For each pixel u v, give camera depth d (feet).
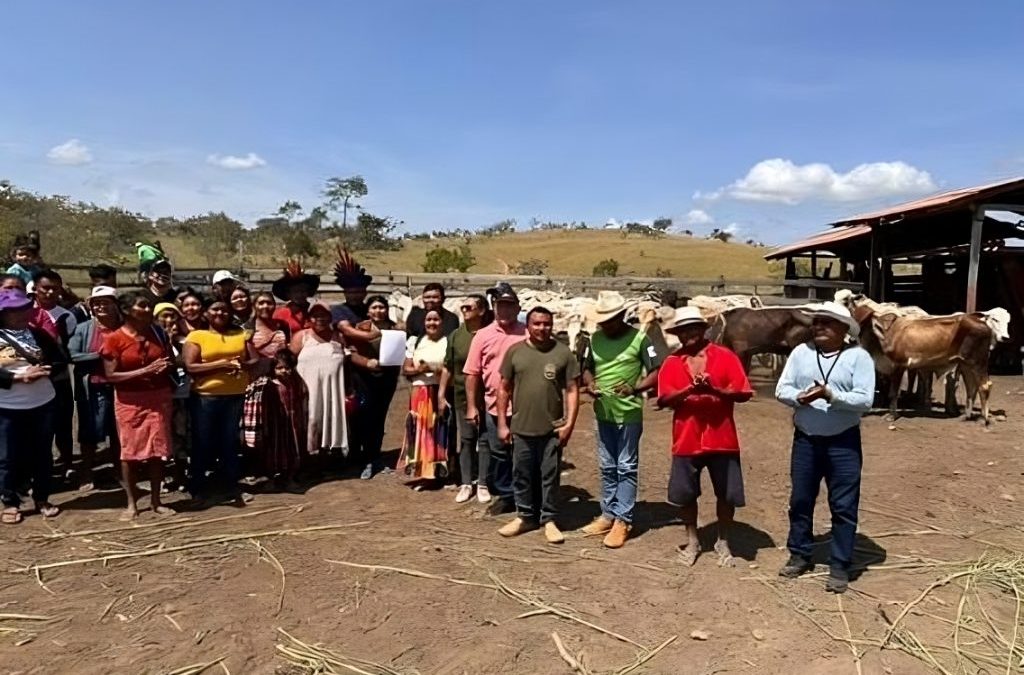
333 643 13.57
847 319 15.35
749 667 12.98
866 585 16.14
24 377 18.80
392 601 15.19
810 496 16.19
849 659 13.23
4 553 17.38
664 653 13.38
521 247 224.74
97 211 131.03
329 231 191.31
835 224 63.36
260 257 152.15
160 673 12.51
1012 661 13.24
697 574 16.57
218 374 21.01
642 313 35.42
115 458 22.88
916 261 62.28
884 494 22.68
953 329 32.14
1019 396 40.60
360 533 18.94
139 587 15.71
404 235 234.17
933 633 14.16
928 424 32.91
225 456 21.56
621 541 18.11
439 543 18.29
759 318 36.40
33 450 19.63
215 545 17.99
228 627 14.05
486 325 21.36
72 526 19.22
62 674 12.44
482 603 15.15
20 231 85.25
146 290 25.11
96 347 22.29
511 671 12.81
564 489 23.25
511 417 18.39
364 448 24.23
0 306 18.92
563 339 41.98
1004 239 55.62
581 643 13.66
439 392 22.35
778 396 16.29
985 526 19.97
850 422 15.58
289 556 17.40
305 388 22.85
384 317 24.61
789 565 16.48
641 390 17.65
